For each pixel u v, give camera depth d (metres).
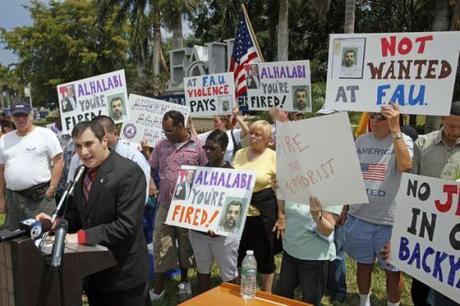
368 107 3.43
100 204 2.79
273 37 24.62
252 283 2.76
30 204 5.10
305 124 2.95
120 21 27.41
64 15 28.55
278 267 5.41
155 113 5.89
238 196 3.78
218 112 6.18
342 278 4.50
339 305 4.43
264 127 4.16
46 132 5.11
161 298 4.64
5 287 2.28
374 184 3.58
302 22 26.14
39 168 5.07
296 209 3.32
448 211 2.58
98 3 26.72
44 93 30.72
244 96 7.25
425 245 2.69
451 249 2.56
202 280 4.09
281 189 3.20
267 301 2.70
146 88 22.95
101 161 2.84
